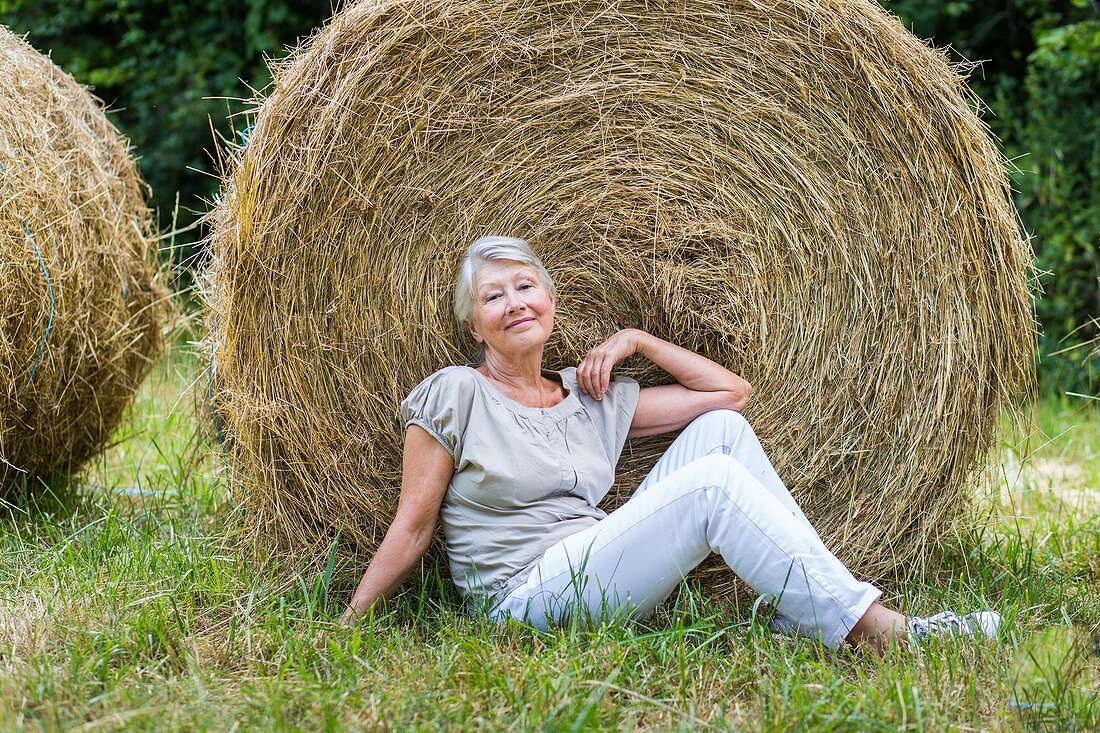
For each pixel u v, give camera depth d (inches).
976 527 151.8
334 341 131.2
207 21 334.6
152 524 152.9
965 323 136.4
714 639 115.3
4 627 111.6
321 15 334.0
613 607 115.8
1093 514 165.8
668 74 136.3
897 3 316.8
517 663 105.0
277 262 127.1
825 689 99.5
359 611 118.9
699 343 142.1
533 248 138.3
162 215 327.0
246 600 121.3
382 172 129.9
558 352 142.1
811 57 134.7
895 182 135.8
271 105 125.6
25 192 147.2
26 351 148.2
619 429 131.3
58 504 163.2
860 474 140.0
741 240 139.3
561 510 124.0
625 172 138.6
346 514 133.5
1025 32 319.9
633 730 93.7
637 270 140.6
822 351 139.8
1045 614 124.3
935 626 113.0
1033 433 221.6
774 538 112.3
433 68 130.0
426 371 135.6
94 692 99.3
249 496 135.0
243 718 94.5
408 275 133.6
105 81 333.1
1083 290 277.3
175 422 199.8
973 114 135.9
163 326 186.7
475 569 123.1
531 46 132.1
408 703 97.4
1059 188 280.2
